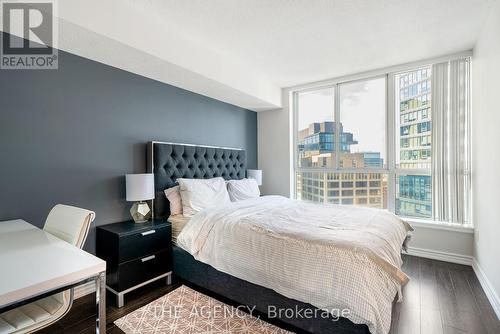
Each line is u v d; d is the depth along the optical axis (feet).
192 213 8.80
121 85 8.38
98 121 7.79
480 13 7.17
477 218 8.91
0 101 5.98
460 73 9.75
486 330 5.84
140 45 6.90
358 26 7.82
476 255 9.03
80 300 7.00
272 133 14.73
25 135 6.35
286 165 14.26
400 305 6.89
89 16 5.83
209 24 7.66
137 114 8.86
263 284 5.95
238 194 10.99
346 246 5.25
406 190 11.30
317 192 13.75
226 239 6.81
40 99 6.60
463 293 7.50
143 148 9.07
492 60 7.03
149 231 7.45
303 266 5.40
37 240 4.47
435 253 10.21
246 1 6.56
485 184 7.88
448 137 10.02
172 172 9.77
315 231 6.21
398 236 7.16
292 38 8.54
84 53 7.16
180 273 7.98
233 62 10.36
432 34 8.33
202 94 11.38
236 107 13.64
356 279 4.73
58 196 6.91
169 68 8.29
